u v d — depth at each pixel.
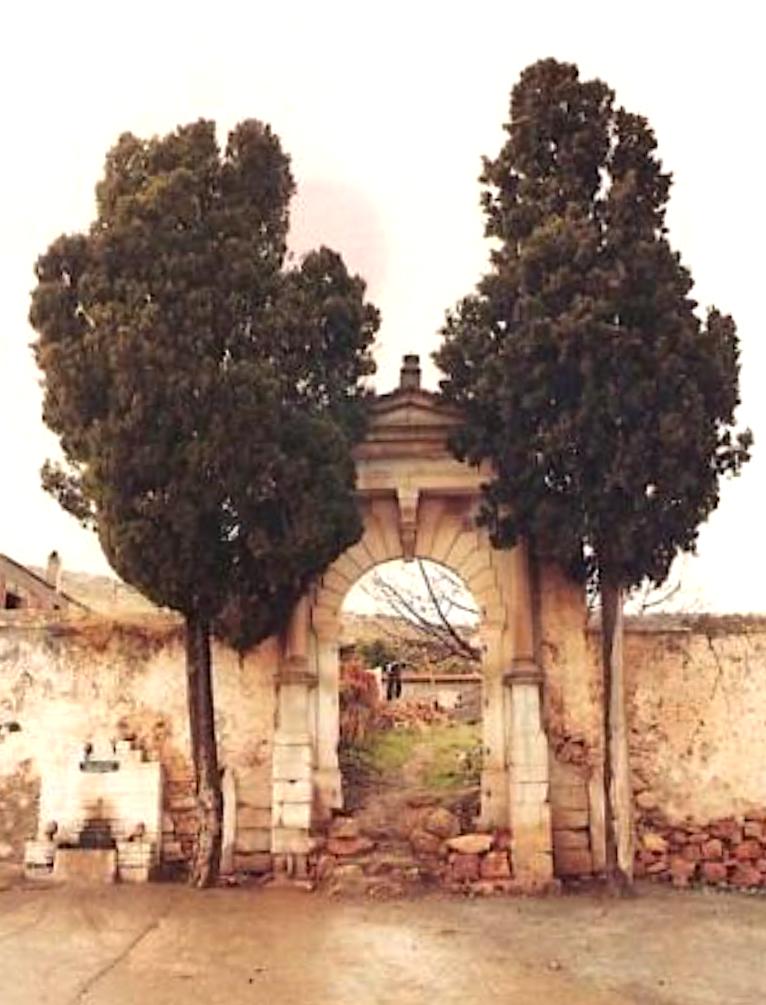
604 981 13.25
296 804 20.62
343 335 21.64
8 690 21.98
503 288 21.28
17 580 34.34
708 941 15.50
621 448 19.88
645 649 21.92
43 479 21.62
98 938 15.30
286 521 20.17
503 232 22.02
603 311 20.06
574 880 20.41
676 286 20.73
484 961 14.20
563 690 21.62
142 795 20.95
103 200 21.41
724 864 20.61
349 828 20.73
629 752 21.34
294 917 16.95
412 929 16.20
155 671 22.02
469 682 38.81
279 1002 12.20
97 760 21.12
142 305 20.11
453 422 22.45
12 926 16.19
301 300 21.02
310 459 20.22
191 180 20.81
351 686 28.80
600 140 21.92
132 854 20.47
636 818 21.02
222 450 19.52
